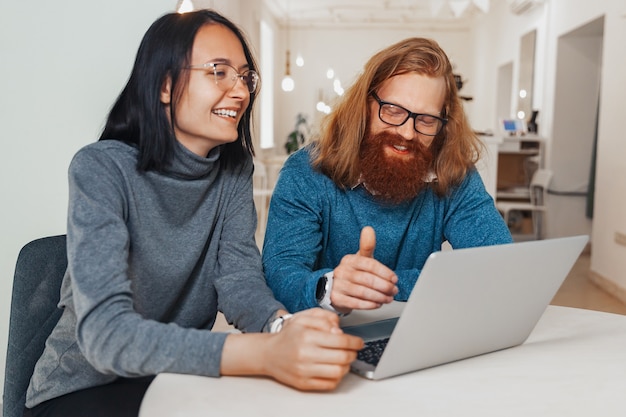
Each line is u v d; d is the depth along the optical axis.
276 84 11.70
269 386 0.89
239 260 1.26
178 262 1.16
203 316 1.29
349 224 1.47
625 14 4.45
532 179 6.73
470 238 1.48
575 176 6.68
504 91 9.50
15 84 1.74
